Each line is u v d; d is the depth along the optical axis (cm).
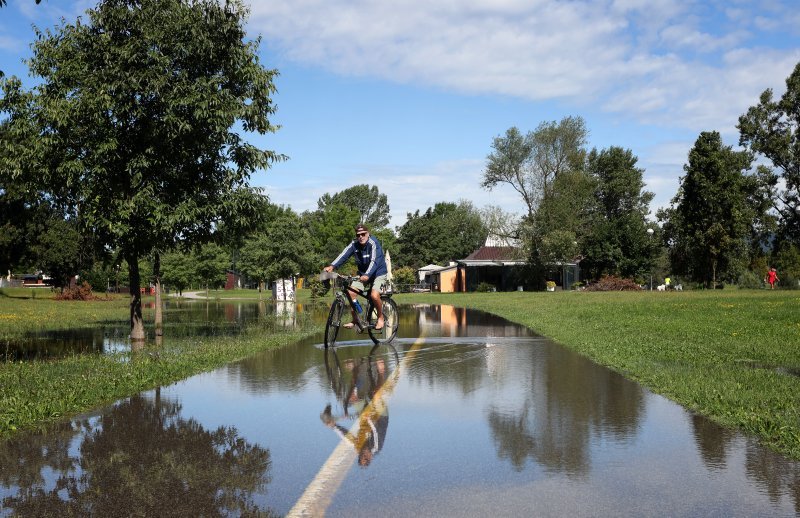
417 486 416
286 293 4956
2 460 480
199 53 1337
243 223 1415
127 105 1284
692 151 5725
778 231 5603
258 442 529
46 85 1312
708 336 1234
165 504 386
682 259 6175
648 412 628
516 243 6094
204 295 6994
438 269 7512
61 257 4438
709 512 367
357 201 13375
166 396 733
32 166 1296
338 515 367
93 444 525
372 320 1266
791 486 411
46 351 1238
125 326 1936
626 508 374
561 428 566
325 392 753
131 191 1379
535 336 1433
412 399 704
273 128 1429
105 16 1295
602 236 6588
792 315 1600
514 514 366
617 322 1596
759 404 623
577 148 6184
